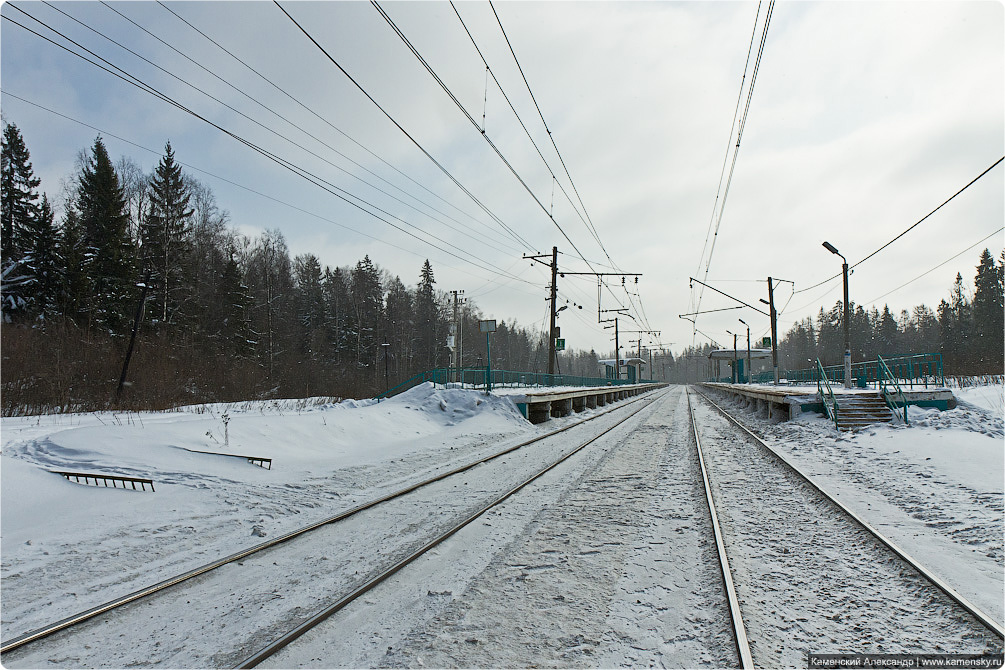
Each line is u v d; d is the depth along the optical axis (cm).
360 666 406
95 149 4125
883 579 543
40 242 3781
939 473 982
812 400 2036
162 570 614
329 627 468
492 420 2217
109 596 541
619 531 735
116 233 3994
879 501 859
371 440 1764
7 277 3597
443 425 2256
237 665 404
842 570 571
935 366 2422
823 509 809
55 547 660
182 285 4303
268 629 468
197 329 4344
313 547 693
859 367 2858
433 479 1104
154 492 916
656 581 556
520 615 486
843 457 1277
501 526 769
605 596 525
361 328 6712
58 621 474
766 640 430
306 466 1245
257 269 6262
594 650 423
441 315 8788
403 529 767
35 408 2298
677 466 1238
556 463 1288
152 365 3189
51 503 818
